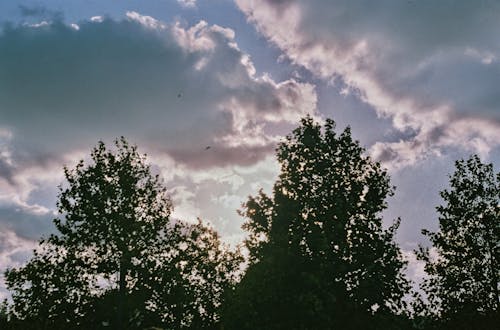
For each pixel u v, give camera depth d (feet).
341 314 78.79
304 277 76.48
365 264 82.64
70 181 130.11
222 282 156.56
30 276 116.78
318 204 89.10
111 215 126.21
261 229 88.02
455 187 85.61
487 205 82.84
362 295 78.89
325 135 96.12
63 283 117.19
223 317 85.15
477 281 79.00
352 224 87.71
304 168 93.04
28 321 113.50
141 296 123.13
